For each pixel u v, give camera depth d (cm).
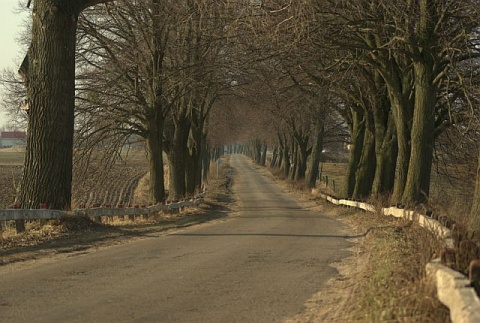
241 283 1491
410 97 3722
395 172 4381
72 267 1720
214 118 7550
